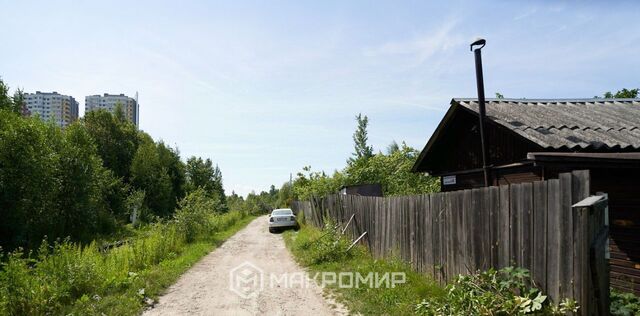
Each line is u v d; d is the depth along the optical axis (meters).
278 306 6.20
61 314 5.88
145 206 33.50
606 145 5.91
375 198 10.00
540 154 5.03
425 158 10.49
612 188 5.52
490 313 4.16
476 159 8.84
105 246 14.57
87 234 21.77
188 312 5.98
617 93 18.44
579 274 3.62
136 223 28.78
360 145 31.44
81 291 6.91
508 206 4.77
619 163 4.76
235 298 6.77
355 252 10.18
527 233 4.41
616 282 5.40
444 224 6.40
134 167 38.12
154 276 8.23
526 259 4.41
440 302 5.23
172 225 15.43
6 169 18.00
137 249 9.90
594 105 9.09
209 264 10.47
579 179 3.67
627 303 4.38
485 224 5.25
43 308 5.97
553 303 3.97
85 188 22.59
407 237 7.89
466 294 4.59
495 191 5.04
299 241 13.70
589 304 3.51
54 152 21.44
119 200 31.58
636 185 5.20
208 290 7.40
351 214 12.49
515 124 6.93
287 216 21.09
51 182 20.17
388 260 8.61
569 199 3.79
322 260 9.84
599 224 3.63
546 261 4.09
